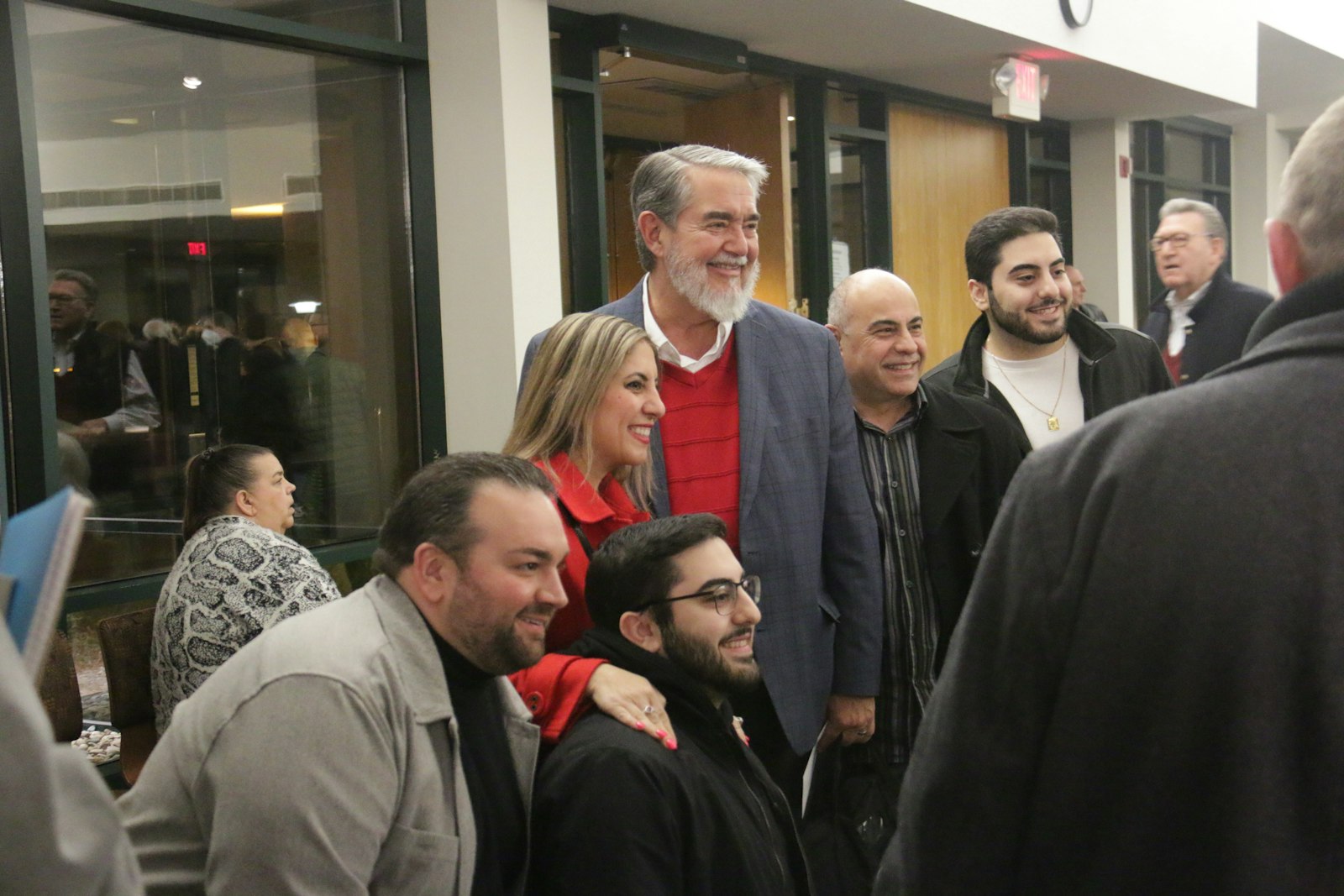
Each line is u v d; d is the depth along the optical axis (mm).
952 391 2965
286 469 3879
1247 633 855
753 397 2260
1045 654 957
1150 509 907
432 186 4176
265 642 1413
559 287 4219
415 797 1409
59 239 3271
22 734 653
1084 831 936
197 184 3621
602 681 1694
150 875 1358
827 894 2281
